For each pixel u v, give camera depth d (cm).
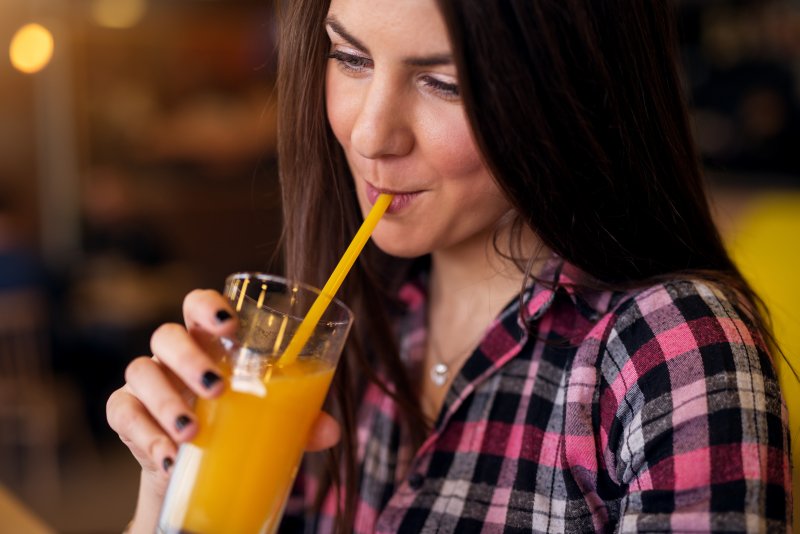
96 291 482
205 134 643
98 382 458
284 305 97
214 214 613
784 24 545
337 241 126
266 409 94
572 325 113
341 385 128
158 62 649
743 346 99
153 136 638
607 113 102
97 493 407
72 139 557
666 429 97
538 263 118
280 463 96
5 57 536
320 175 121
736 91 567
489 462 114
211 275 616
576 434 108
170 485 97
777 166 538
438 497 116
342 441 128
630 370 104
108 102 614
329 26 103
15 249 452
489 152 98
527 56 96
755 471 92
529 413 113
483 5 94
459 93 98
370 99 100
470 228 108
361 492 128
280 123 121
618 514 107
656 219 109
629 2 101
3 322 430
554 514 109
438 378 128
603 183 104
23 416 431
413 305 133
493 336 116
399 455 127
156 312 480
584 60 99
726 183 509
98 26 602
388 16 96
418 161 103
